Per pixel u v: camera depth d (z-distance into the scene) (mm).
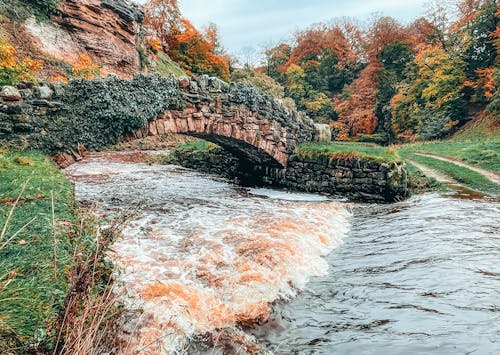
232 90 12133
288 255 6160
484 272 5738
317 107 50312
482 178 14953
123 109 8906
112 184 14477
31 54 21141
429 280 5539
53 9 23734
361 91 45750
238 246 6371
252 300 4793
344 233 8641
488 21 37312
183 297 4480
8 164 6215
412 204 11523
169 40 48125
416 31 47250
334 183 13523
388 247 7324
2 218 3881
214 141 13680
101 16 27344
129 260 5449
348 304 4930
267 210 9961
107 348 2826
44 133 7617
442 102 37156
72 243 3043
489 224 8617
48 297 2521
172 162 22281
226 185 15570
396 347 3854
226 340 3959
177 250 6121
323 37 58781
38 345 2086
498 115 33250
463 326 4211
